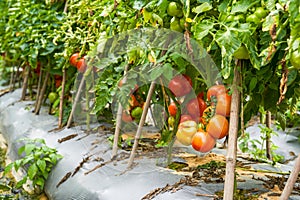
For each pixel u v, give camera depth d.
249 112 2.19
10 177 3.49
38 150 2.99
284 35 1.64
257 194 2.11
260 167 2.66
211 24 1.80
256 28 1.75
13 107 4.43
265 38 1.72
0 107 4.73
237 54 1.76
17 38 4.08
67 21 3.19
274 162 2.74
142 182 2.24
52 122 3.77
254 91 2.06
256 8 1.73
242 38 1.70
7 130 4.12
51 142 3.26
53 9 3.90
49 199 2.85
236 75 1.87
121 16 2.44
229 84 1.90
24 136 3.64
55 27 3.75
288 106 2.30
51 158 2.92
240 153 3.19
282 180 2.28
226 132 2.08
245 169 2.58
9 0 4.55
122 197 2.18
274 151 3.43
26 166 3.29
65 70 3.59
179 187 2.12
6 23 4.67
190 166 2.53
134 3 2.21
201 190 2.09
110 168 2.47
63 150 3.01
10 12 4.60
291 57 1.53
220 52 2.05
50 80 4.39
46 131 3.53
